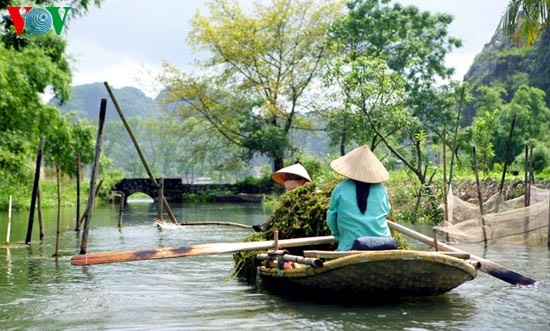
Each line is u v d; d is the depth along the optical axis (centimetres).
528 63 7244
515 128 4597
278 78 4447
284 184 1020
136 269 972
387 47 4088
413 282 654
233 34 4272
